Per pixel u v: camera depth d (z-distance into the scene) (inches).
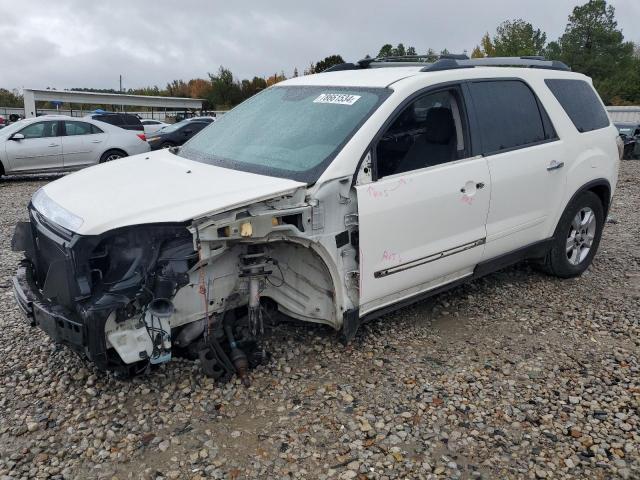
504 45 1610.5
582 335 167.2
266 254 135.7
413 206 146.2
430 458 113.4
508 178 170.6
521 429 122.7
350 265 140.1
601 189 213.8
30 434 119.8
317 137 145.8
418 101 152.9
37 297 128.9
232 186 129.3
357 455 113.7
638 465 111.8
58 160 529.0
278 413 127.0
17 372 143.5
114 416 125.2
